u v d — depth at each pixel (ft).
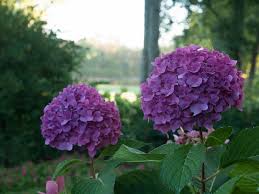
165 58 6.64
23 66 41.52
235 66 6.64
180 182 5.98
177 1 56.03
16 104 41.11
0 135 40.47
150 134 34.24
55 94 42.19
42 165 34.68
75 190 6.55
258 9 58.23
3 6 42.01
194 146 6.16
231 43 53.88
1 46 40.73
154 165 7.33
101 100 7.48
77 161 7.44
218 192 6.07
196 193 7.08
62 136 7.32
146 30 54.65
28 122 41.68
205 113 6.41
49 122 7.39
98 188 6.46
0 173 32.17
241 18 56.08
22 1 47.03
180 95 6.38
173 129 6.49
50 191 7.52
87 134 7.26
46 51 42.50
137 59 144.25
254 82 49.85
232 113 33.09
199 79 6.35
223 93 6.49
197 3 56.85
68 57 43.80
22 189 29.66
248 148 6.40
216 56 6.60
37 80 41.63
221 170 6.65
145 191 6.65
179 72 6.46
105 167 6.73
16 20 41.68
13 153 40.42
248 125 33.06
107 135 7.37
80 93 7.40
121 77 140.36
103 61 135.54
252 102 36.29
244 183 6.09
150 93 6.62
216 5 57.88
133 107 38.73
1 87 40.09
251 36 58.18
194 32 57.26
